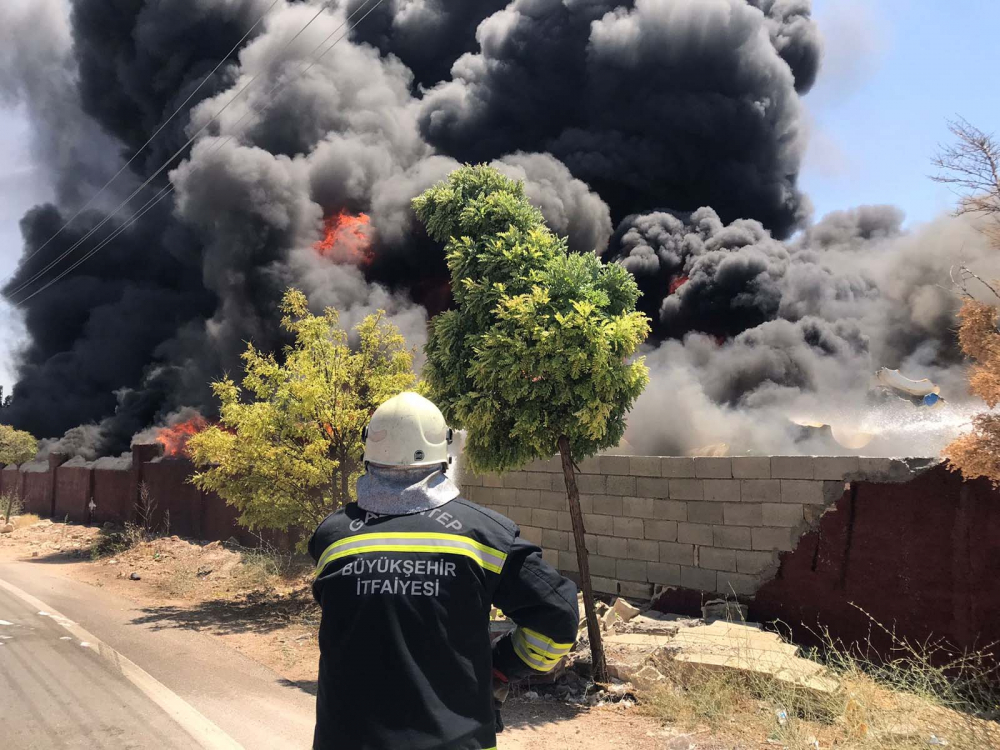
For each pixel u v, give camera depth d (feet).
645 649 20.61
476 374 20.77
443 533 5.96
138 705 17.95
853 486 21.45
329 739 5.63
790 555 22.57
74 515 68.74
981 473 15.60
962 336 16.40
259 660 22.85
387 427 6.34
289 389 29.91
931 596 19.70
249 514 31.48
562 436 20.97
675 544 25.45
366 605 5.72
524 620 6.03
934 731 15.56
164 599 33.58
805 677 17.63
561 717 17.76
